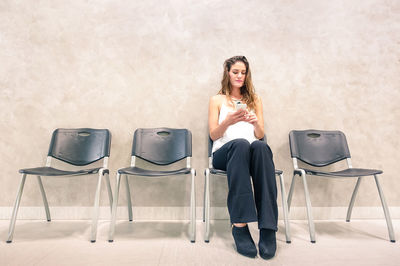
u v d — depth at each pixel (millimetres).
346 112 1954
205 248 1269
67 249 1248
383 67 1992
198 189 1849
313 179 1888
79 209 1814
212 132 1501
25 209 1796
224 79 1762
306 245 1326
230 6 1992
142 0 1979
